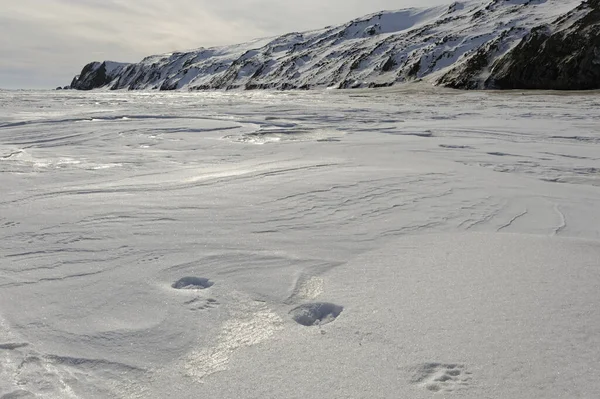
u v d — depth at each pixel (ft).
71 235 14.61
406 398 6.52
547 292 9.68
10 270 11.81
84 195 20.18
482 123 55.01
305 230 15.10
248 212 17.26
